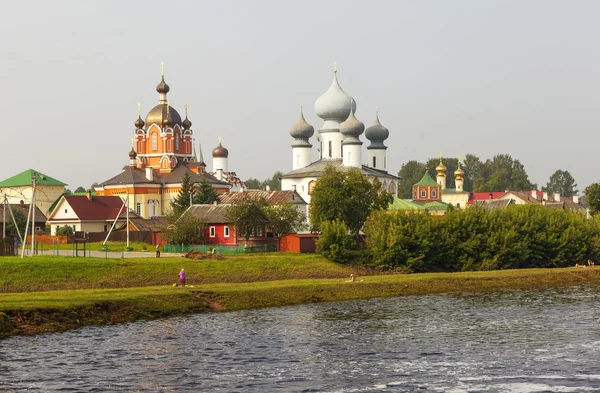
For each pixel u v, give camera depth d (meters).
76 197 188.50
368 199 157.12
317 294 106.56
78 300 87.56
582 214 166.00
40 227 197.38
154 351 69.19
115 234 171.38
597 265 155.00
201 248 149.38
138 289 100.38
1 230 177.88
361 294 109.94
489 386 57.31
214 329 80.62
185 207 176.38
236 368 62.97
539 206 160.75
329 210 151.62
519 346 71.19
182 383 58.50
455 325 83.25
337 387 57.22
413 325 83.38
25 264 109.31
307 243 149.25
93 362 64.75
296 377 60.06
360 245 142.25
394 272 134.75
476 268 142.88
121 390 56.69
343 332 79.00
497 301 103.75
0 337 74.94
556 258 151.25
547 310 94.19
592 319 86.50
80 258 119.88
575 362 64.50
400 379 59.34
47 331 78.19
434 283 120.12
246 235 149.88
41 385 57.75
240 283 112.44
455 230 145.62
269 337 76.12
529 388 56.78
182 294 96.88
